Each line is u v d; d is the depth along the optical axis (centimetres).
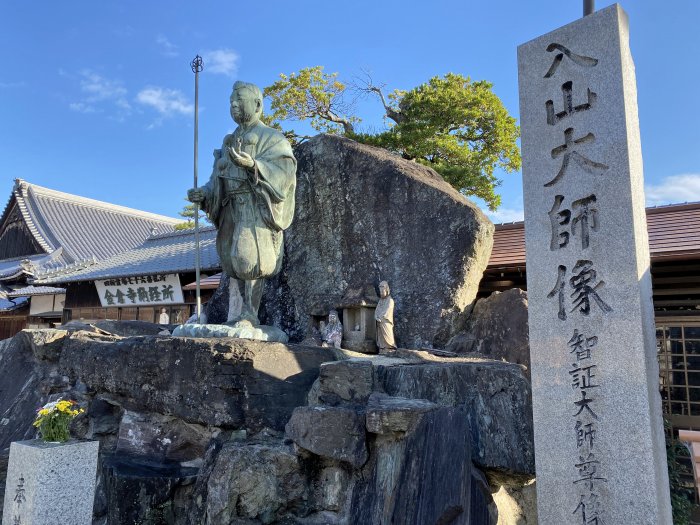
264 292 998
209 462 539
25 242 2956
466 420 452
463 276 805
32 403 788
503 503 532
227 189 678
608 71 453
